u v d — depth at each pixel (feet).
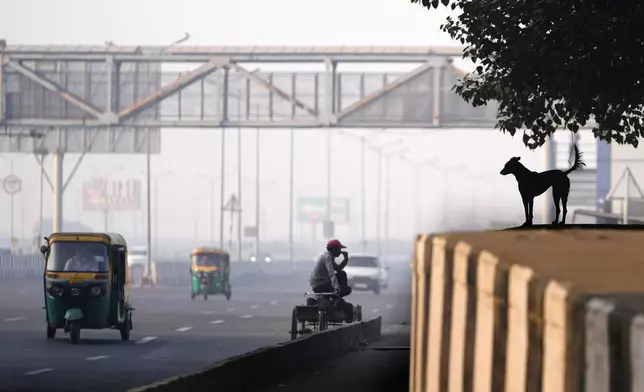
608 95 161.99
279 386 160.15
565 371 44.57
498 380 54.08
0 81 506.07
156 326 312.91
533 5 162.09
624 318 39.65
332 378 172.65
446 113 494.18
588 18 158.40
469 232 71.87
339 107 499.92
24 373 187.93
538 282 48.01
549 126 172.76
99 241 256.11
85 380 178.19
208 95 504.02
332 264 208.03
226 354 228.02
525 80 162.71
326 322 209.77
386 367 192.03
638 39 158.40
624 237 63.67
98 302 254.06
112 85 505.25
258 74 502.79
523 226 108.37
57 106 506.48
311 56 494.18
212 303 451.12
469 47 175.32
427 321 72.18
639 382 38.47
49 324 256.11
